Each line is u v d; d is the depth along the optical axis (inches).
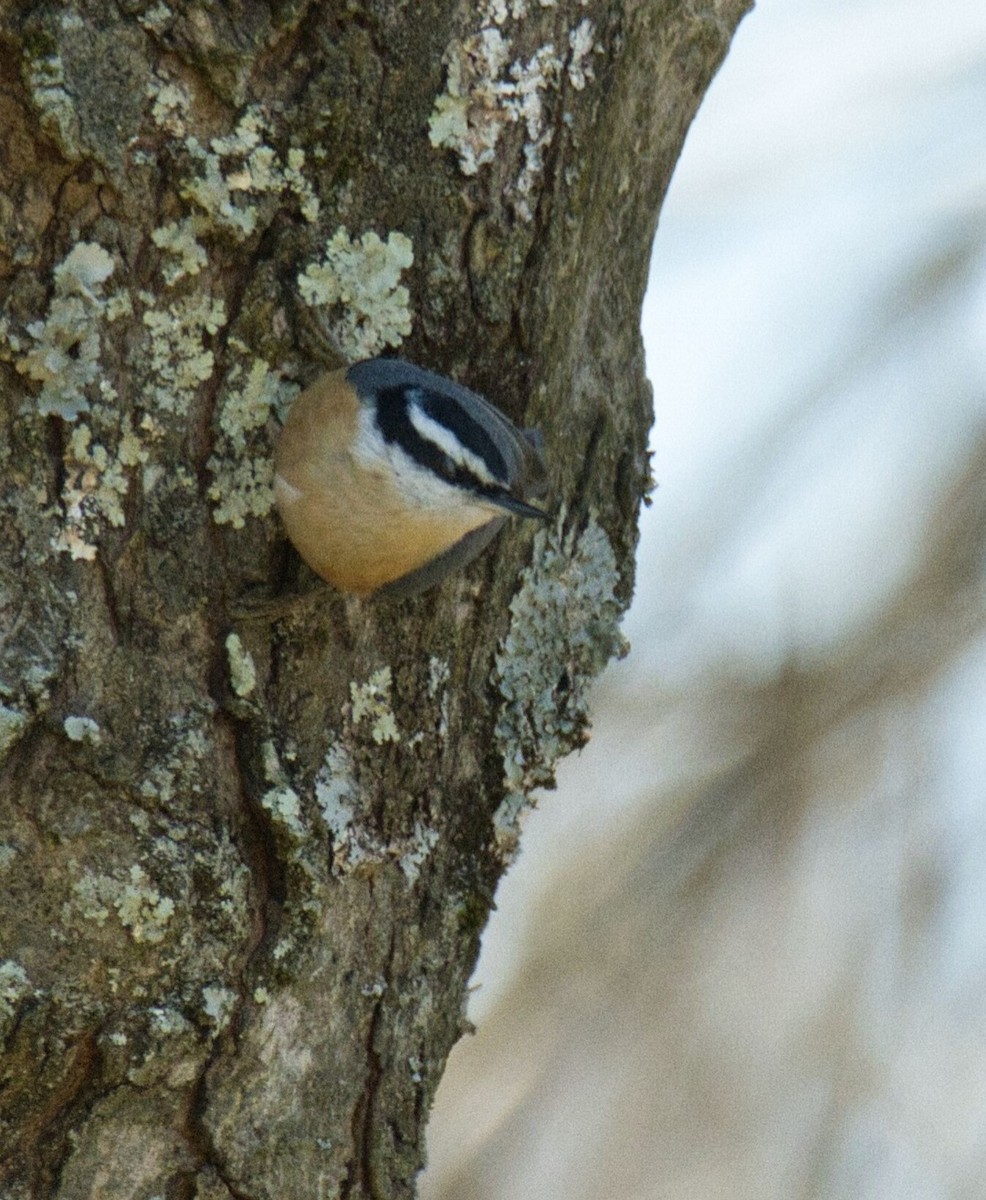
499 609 349.1
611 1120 518.0
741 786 530.3
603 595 369.7
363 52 307.4
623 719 541.3
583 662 366.3
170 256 301.1
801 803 527.2
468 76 318.7
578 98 331.6
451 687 341.1
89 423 297.3
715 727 536.4
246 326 309.7
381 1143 333.4
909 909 526.0
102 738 294.5
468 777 347.9
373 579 315.3
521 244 331.6
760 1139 512.4
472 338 333.4
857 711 527.5
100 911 291.9
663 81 352.2
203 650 308.2
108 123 290.5
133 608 301.6
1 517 292.7
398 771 332.2
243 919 307.3
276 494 311.7
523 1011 527.5
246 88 300.8
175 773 300.8
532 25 323.6
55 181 291.4
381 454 308.3
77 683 295.0
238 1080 309.6
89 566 297.9
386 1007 332.8
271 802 308.0
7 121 287.3
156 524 304.2
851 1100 515.2
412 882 335.3
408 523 310.5
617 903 531.2
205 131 299.7
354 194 315.3
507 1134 516.4
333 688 322.7
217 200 301.1
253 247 308.3
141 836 297.0
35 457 294.7
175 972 299.9
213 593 310.2
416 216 321.7
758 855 528.7
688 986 527.2
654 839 532.7
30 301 293.4
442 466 312.5
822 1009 522.0
